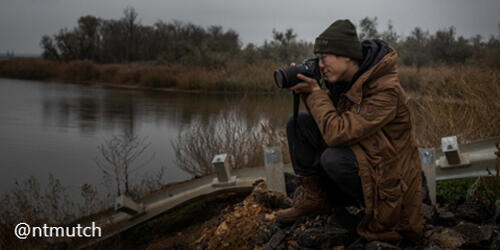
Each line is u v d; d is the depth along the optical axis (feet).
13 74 131.85
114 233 12.69
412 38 94.17
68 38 175.73
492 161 9.59
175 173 21.76
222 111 23.16
